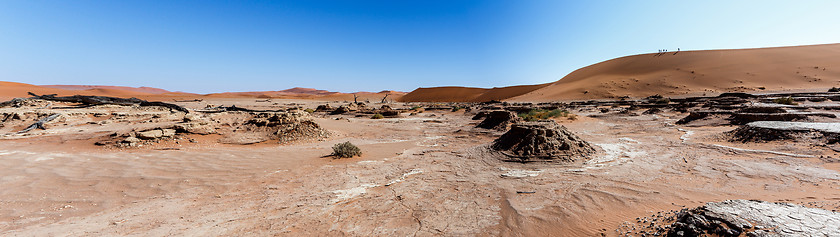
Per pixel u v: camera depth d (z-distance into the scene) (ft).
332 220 14.62
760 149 27.84
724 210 10.89
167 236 12.71
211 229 13.56
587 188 18.62
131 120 58.18
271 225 14.06
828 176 18.47
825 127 29.37
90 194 18.80
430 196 18.34
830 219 9.71
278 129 49.62
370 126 69.77
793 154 24.81
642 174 21.75
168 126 45.19
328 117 103.86
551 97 257.75
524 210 15.29
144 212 15.92
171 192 19.66
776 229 9.29
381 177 23.62
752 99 108.17
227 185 21.48
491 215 14.88
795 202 14.17
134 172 24.30
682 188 17.76
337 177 23.72
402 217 14.89
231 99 258.98
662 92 215.51
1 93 193.47
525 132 31.14
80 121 55.88
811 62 222.48
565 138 30.12
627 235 11.64
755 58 248.73
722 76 224.53
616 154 29.60
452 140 46.57
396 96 463.83
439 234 12.85
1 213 15.29
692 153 28.78
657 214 13.48
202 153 33.65
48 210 15.92
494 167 26.11
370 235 12.85
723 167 22.52
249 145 41.98
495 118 65.16
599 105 148.46
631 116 81.61
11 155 30.12
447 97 380.58
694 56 276.82
